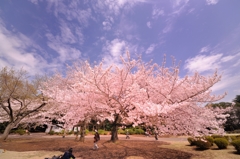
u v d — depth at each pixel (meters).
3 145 12.30
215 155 8.38
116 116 8.89
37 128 29.94
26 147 11.40
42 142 14.09
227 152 8.97
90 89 6.37
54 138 18.41
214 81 5.69
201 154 8.73
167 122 6.36
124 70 6.90
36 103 15.28
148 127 7.66
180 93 6.50
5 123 24.72
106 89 6.50
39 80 15.23
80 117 7.36
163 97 6.77
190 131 6.09
